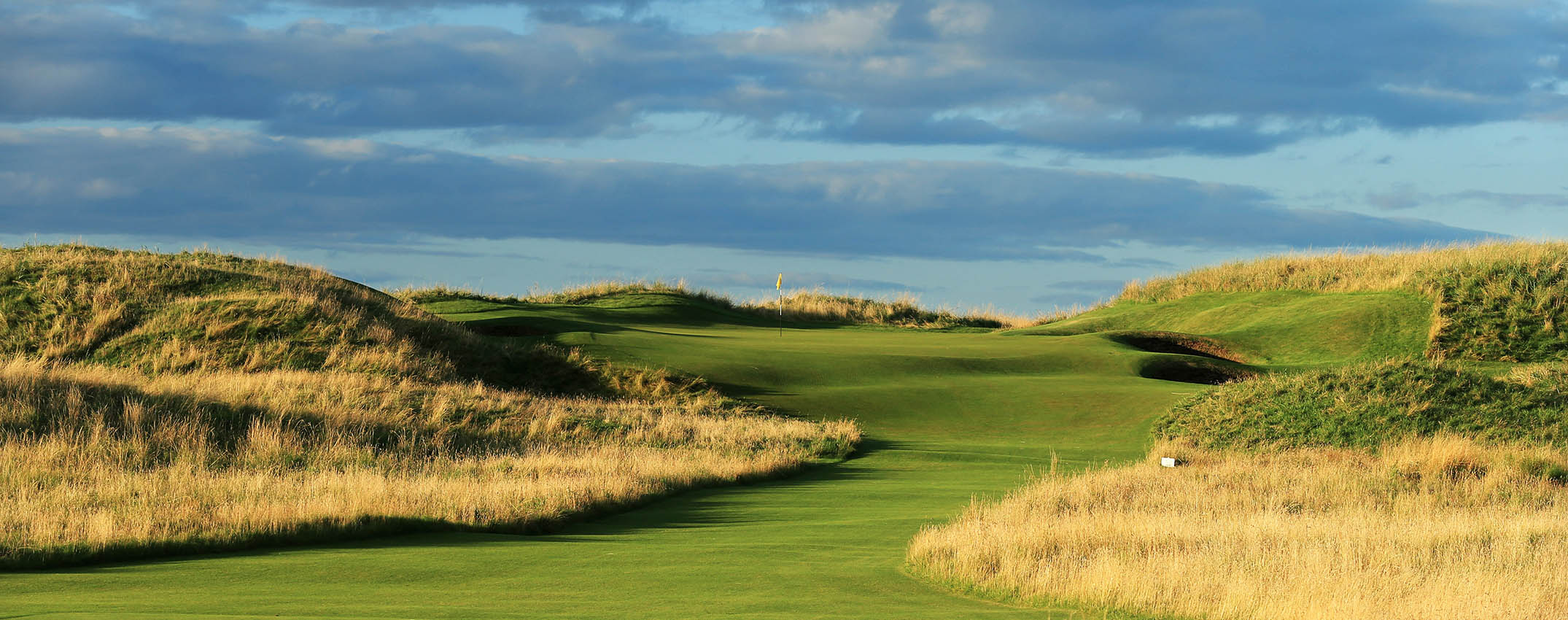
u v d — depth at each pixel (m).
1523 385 29.91
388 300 47.28
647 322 56.84
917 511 18.42
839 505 19.31
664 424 29.44
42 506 16.58
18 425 23.98
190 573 12.52
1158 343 49.41
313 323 38.84
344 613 9.88
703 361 39.62
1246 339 49.28
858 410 34.09
